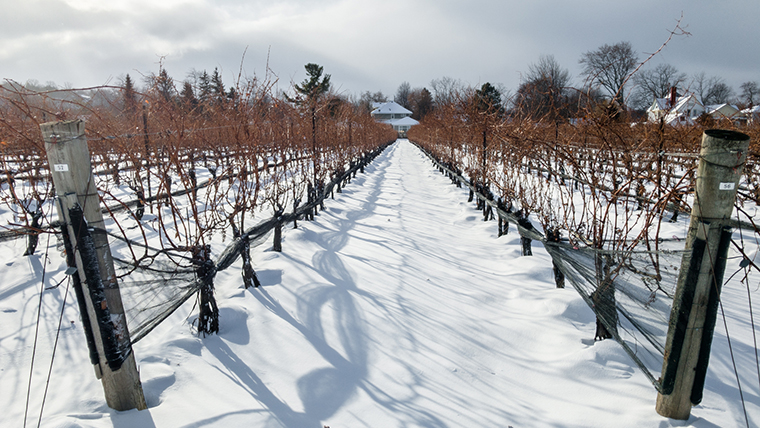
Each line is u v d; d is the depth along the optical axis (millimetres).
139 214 5941
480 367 2664
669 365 1932
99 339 1963
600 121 2939
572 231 3422
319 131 9008
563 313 3252
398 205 8578
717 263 1763
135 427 1975
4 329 2930
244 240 3596
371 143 19516
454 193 10008
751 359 2484
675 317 1889
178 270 2713
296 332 3000
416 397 2359
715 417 2008
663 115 4469
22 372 2441
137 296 2471
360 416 2191
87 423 1940
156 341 2799
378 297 3674
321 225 6469
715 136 1667
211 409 2154
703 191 1733
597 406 2201
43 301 3385
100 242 1905
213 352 2717
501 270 4449
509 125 5109
